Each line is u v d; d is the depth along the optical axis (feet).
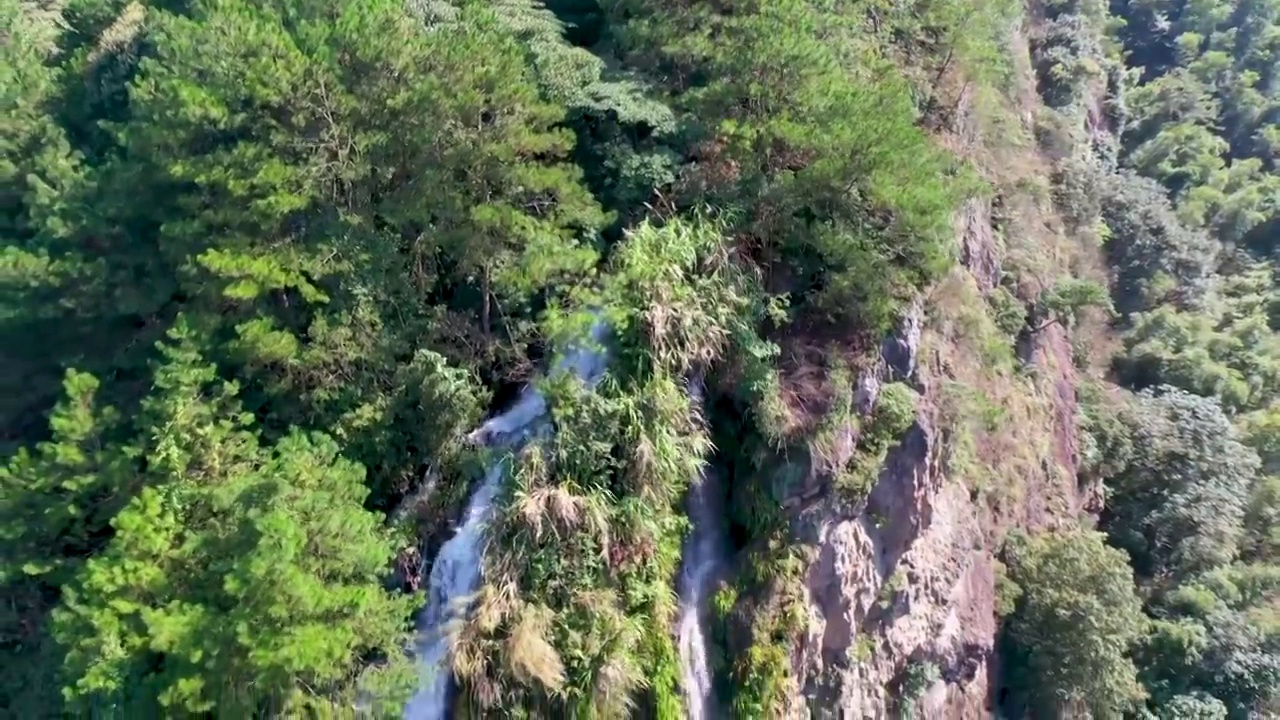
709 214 89.35
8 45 120.47
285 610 65.05
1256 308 225.15
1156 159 259.80
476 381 86.79
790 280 94.32
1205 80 296.30
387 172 85.92
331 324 82.64
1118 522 162.40
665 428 79.66
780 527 88.84
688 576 85.56
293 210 83.92
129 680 69.36
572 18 112.98
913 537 103.60
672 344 81.61
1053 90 223.10
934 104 132.46
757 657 84.94
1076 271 184.34
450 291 92.68
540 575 74.23
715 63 93.04
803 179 88.58
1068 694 120.37
